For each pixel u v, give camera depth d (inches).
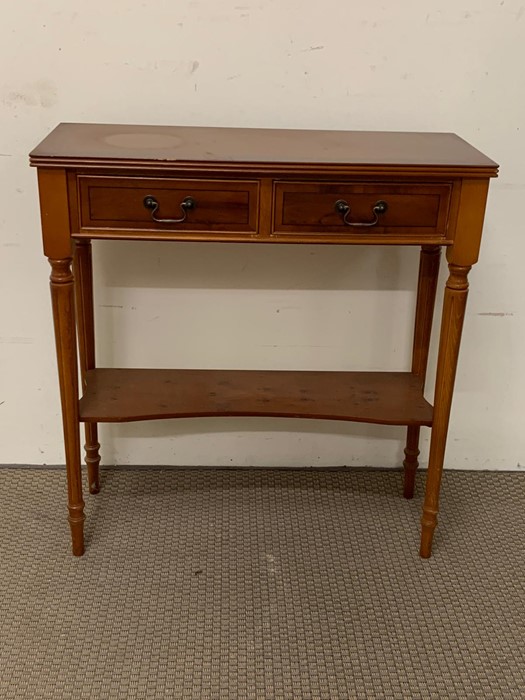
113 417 67.9
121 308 77.5
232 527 74.9
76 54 68.6
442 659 61.0
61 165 56.2
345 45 69.3
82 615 63.7
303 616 64.5
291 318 78.9
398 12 68.3
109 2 66.9
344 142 65.4
